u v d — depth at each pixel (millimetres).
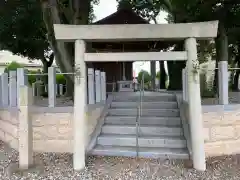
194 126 3555
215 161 3941
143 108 5551
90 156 4160
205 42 12938
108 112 5504
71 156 4266
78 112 3660
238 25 9102
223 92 4367
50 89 4520
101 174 3459
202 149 3539
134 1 11820
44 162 3992
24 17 8812
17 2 7840
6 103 5406
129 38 3564
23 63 19953
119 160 3975
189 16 7871
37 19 9219
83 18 6539
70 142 4445
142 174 3434
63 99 6957
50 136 4496
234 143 4363
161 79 13703
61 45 5781
